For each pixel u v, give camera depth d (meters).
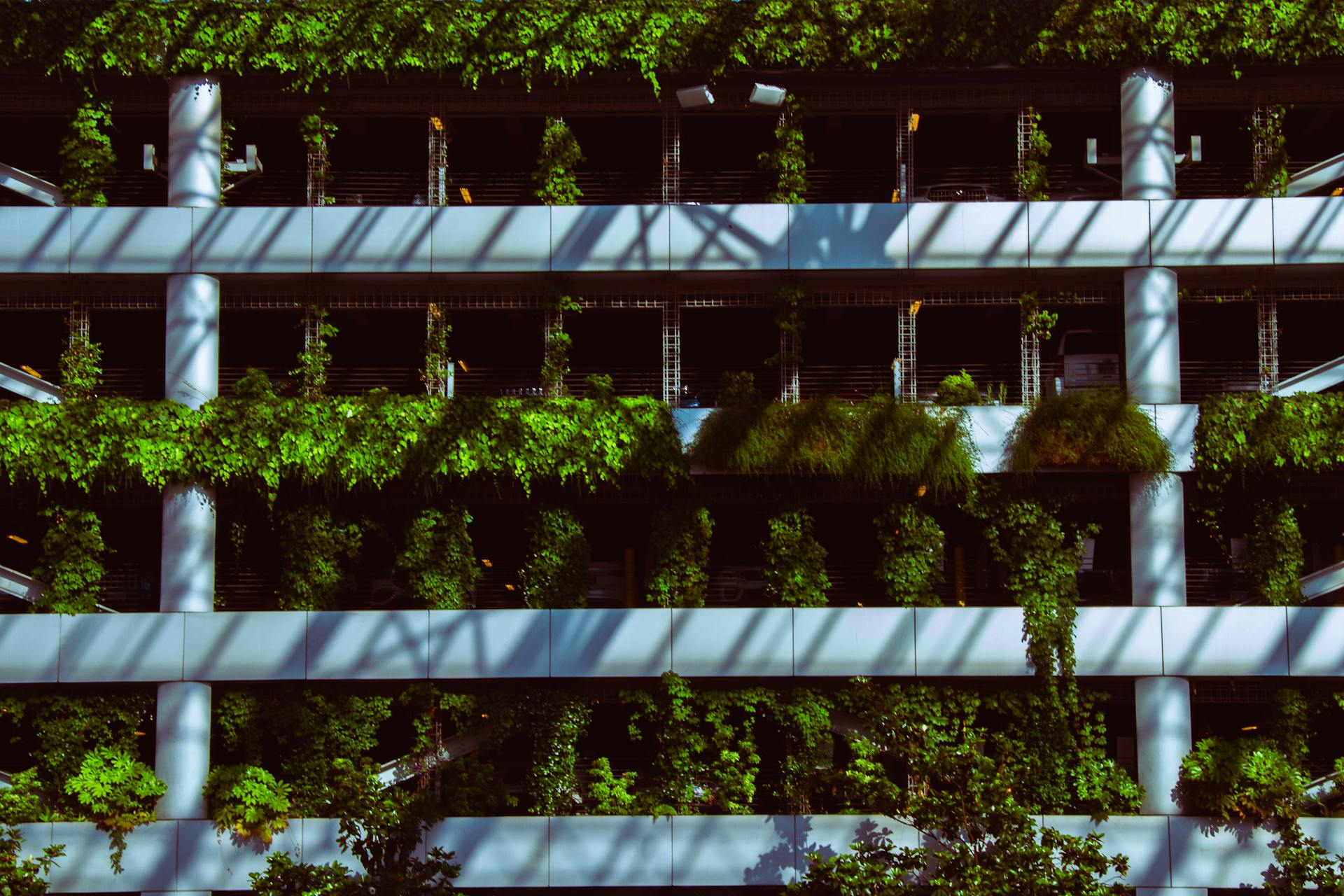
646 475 25.28
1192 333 31.92
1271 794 23.94
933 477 24.98
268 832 24.20
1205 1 25.97
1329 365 26.31
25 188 26.78
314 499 25.98
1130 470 25.38
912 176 27.05
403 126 28.95
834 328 30.44
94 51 25.95
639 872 24.33
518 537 31.16
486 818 24.48
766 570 26.03
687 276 26.58
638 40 26.11
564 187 26.58
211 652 24.83
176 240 25.75
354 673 24.92
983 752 26.09
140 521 29.88
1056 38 25.98
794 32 26.14
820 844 24.41
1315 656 24.73
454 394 27.02
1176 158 28.06
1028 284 26.91
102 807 24.02
